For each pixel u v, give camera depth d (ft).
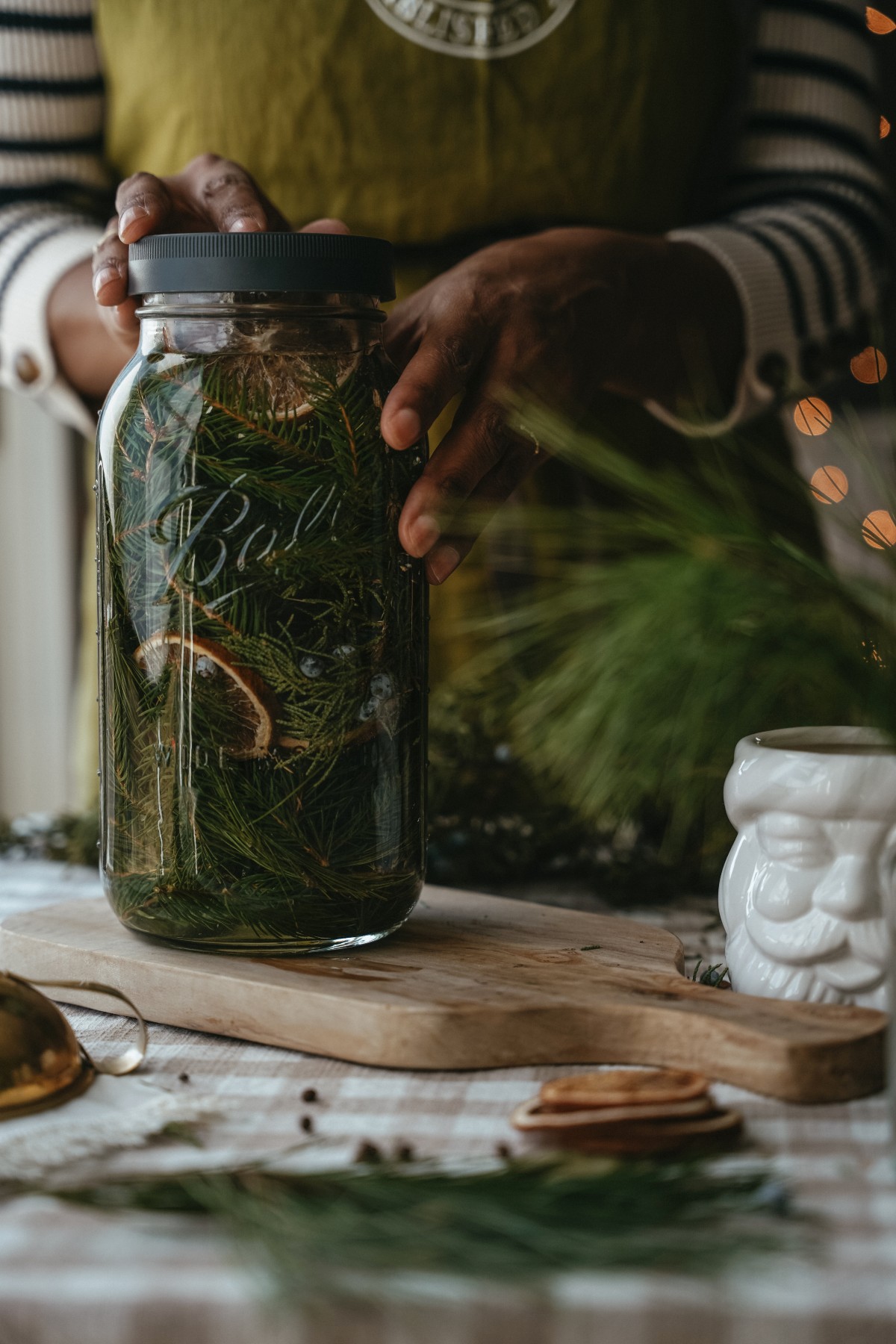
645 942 2.27
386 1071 1.92
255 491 1.99
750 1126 1.69
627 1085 1.68
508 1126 1.69
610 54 3.62
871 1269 1.32
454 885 2.89
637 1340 1.26
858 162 3.94
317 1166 1.56
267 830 2.04
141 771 2.10
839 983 1.93
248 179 2.55
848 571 1.81
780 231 3.54
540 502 3.53
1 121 3.81
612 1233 1.35
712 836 2.72
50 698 6.59
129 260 2.13
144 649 2.06
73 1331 1.27
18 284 3.51
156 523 2.02
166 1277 1.32
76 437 6.44
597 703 1.73
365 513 2.05
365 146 3.64
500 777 2.93
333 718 2.05
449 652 3.63
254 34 3.57
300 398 2.01
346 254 1.99
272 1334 1.27
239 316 2.01
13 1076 1.70
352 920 2.12
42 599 6.53
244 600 2.00
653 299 2.91
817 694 1.87
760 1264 1.32
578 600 1.77
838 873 1.92
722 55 3.88
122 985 2.16
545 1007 1.92
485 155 3.65
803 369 3.56
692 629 1.67
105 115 3.96
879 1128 1.69
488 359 2.36
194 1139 1.64
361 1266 1.31
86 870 3.11
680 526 1.70
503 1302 1.27
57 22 3.75
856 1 4.00
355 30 3.54
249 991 2.03
